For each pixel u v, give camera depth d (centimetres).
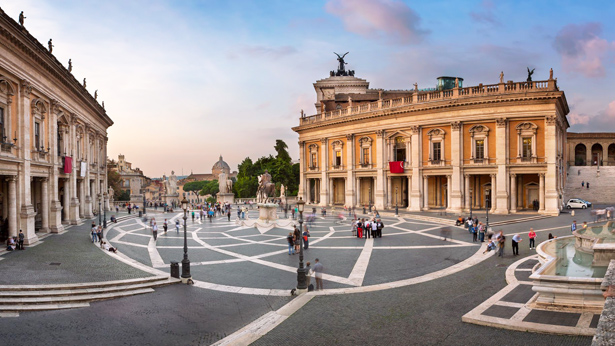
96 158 5534
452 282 1966
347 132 6438
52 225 3400
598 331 533
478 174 5222
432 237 3394
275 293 1864
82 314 1566
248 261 2545
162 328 1430
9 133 2714
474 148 5091
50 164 3378
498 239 2544
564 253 2019
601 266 1673
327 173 6850
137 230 4141
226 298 1794
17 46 2703
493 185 4981
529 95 4619
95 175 5419
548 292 1452
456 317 1446
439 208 5659
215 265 2436
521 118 4784
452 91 5269
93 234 3002
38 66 3080
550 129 4606
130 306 1673
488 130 4981
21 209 2800
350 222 4762
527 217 4347
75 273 2025
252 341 1289
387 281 2036
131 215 5941
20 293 1689
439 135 5362
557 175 4878
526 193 5138
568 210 5016
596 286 1392
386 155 5934
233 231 4069
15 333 1361
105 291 1812
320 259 2580
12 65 2691
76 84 4019
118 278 1972
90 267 2173
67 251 2600
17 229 2769
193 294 1852
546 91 4553
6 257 2367
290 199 7712
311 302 1703
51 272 2023
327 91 8575
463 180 5191
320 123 6825
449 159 5288
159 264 2461
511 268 2147
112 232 3900
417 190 5534
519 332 1253
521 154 4800
